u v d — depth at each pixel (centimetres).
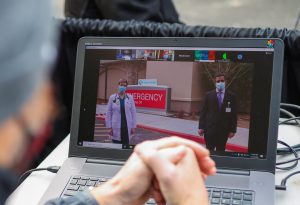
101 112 81
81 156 81
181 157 56
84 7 153
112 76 80
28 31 24
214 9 300
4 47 24
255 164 74
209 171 59
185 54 78
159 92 79
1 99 24
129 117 80
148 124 79
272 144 74
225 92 76
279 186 76
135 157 59
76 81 82
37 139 28
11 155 26
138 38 79
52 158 90
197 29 119
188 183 54
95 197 58
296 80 113
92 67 81
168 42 78
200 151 58
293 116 103
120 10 144
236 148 75
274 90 74
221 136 76
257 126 74
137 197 58
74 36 125
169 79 78
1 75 24
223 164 75
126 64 80
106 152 81
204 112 77
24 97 25
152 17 150
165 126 79
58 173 78
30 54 25
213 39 76
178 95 78
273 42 74
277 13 283
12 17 24
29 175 83
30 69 25
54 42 28
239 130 75
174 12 162
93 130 81
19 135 26
